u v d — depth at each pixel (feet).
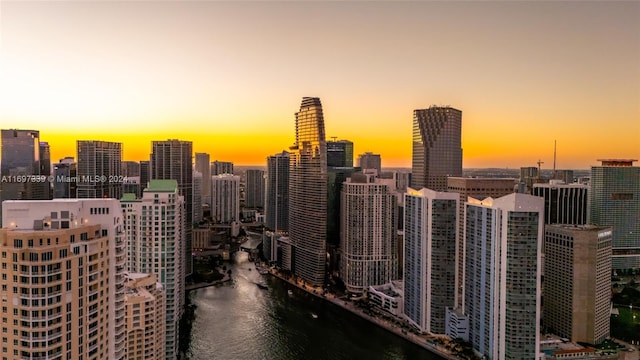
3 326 587.68
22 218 629.51
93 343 639.35
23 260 574.97
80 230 624.18
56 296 589.32
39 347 579.89
